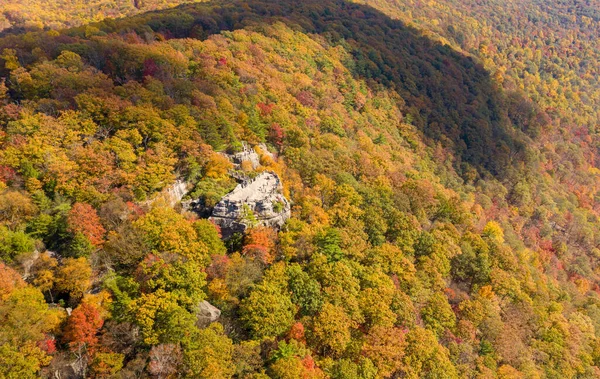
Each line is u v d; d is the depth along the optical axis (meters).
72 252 49.28
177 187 63.28
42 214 51.28
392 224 77.94
